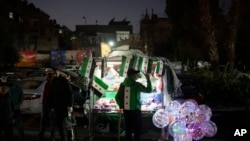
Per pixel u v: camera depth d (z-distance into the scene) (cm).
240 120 1420
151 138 1099
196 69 3094
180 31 3612
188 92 1593
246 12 2778
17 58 3925
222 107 1780
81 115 1277
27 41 5331
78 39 6016
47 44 5912
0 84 927
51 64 3894
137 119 960
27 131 1256
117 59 1095
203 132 938
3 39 3697
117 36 5444
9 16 4741
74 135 1050
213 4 2992
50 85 1045
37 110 1414
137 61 1001
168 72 1091
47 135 1192
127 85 959
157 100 1052
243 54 3262
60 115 1011
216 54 2136
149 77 1012
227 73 2080
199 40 3441
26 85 1452
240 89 1881
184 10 3366
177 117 960
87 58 1021
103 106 1065
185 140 928
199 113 948
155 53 5022
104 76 1077
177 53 3875
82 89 1071
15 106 996
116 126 1073
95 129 1073
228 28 2227
